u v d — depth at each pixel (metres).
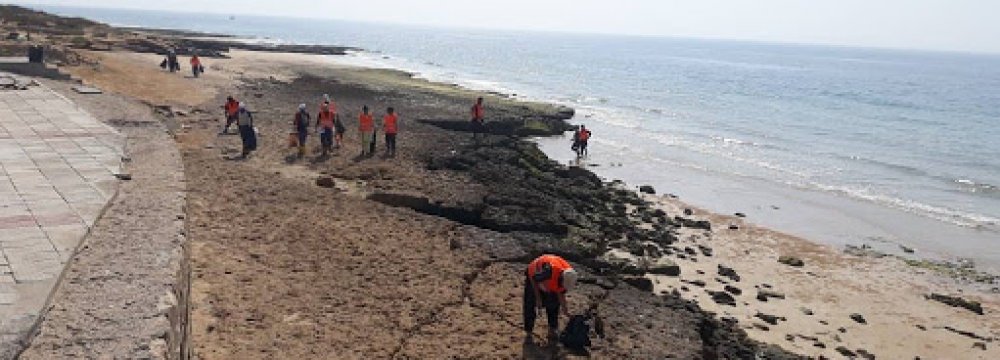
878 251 20.56
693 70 115.62
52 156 11.70
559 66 107.94
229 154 20.48
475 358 9.43
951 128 48.28
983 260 20.17
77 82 24.64
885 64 196.88
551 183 23.55
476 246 14.43
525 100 49.62
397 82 49.97
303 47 93.19
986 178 31.33
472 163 23.89
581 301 12.36
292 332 9.30
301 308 10.12
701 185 28.03
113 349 5.50
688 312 13.31
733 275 16.95
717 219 22.81
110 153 12.11
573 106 51.75
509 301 11.61
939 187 29.30
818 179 30.00
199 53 59.81
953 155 36.97
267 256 12.04
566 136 37.41
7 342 5.35
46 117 15.18
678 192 26.69
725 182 28.77
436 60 107.50
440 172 22.16
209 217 13.71
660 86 76.94
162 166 11.52
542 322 10.92
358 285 11.34
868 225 23.33
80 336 5.62
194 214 13.71
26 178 10.23
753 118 50.22
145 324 5.91
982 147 39.97
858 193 27.66
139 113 16.64
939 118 54.53
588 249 16.08
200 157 19.38
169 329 5.93
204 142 21.67
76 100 17.89
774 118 50.66
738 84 85.50
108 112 16.34
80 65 32.09
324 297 10.65
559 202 20.67
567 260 15.48
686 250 18.73
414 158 23.80
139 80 32.59
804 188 28.14
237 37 121.38
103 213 8.74
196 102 29.44
